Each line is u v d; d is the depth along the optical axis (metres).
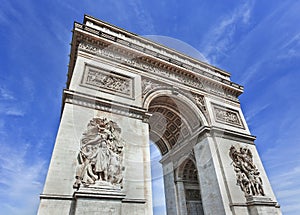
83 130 24.31
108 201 19.03
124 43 37.44
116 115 27.47
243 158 37.78
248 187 33.81
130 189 22.64
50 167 20.72
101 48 35.34
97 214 18.02
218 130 37.69
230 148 38.28
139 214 21.80
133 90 33.09
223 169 33.91
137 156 25.23
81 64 31.14
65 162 21.48
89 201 18.50
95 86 29.83
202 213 42.19
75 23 35.12
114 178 21.41
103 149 22.70
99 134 24.14
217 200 31.61
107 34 37.16
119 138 25.23
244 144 41.16
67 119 24.72
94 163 21.58
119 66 34.97
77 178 20.59
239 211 30.02
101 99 28.00
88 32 34.84
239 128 44.06
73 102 26.41
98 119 26.00
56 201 18.80
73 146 22.88
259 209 30.42
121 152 24.50
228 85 49.72
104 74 32.16
